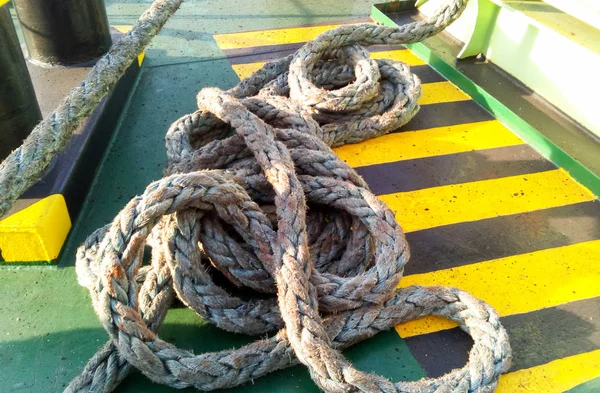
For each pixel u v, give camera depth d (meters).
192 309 1.44
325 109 2.11
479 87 2.44
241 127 1.70
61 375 1.36
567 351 1.46
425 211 1.89
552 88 2.37
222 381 1.29
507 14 2.50
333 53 2.43
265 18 3.07
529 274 1.67
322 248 1.64
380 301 1.44
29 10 2.07
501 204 1.93
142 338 1.24
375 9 3.05
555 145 2.10
